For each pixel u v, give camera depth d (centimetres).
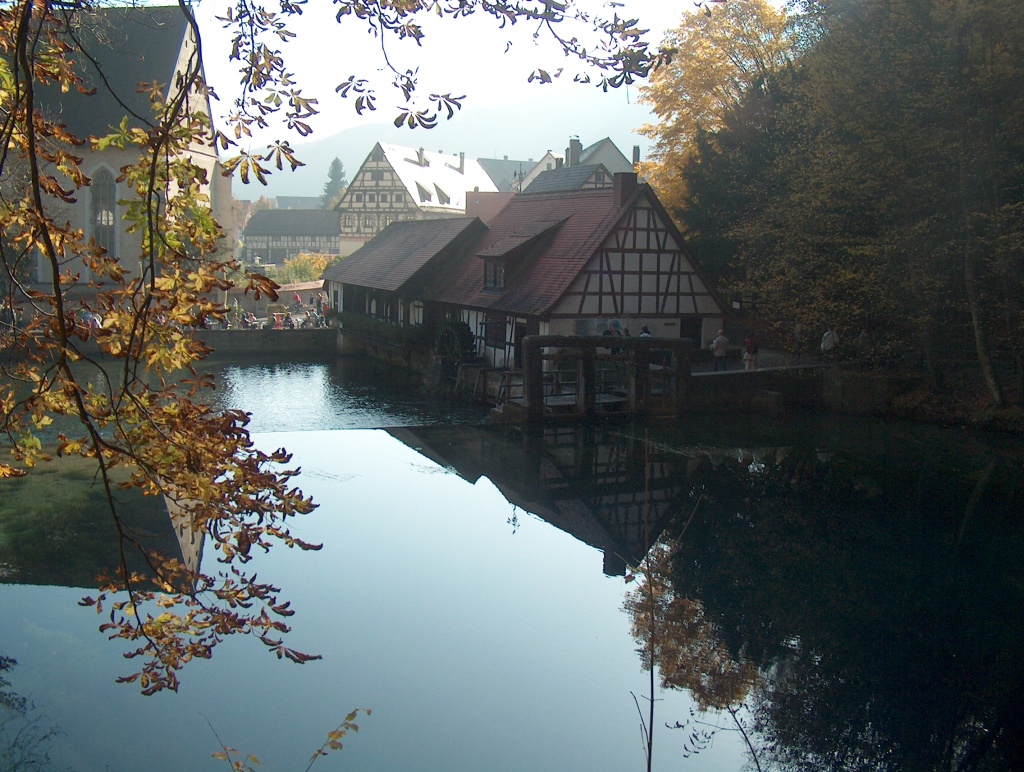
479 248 3303
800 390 2577
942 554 1395
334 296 4425
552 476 1830
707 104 3725
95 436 406
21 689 870
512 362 2769
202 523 452
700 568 1309
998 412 2255
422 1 430
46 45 517
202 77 410
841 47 2392
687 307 2797
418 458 1959
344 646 1002
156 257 404
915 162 2244
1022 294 2283
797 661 1001
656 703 898
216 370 3400
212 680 912
